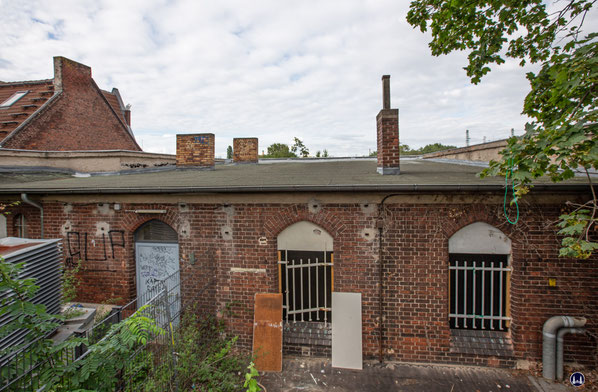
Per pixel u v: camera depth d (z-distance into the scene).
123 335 3.59
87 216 7.55
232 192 6.71
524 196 5.91
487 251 6.33
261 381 5.96
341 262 6.61
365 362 6.49
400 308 6.47
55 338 5.60
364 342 6.57
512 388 5.68
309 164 14.87
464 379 5.93
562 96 4.83
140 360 4.48
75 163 11.88
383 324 6.53
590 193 5.67
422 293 6.40
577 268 5.93
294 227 6.90
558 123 4.26
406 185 5.93
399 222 6.39
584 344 5.96
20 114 14.88
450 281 6.58
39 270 5.33
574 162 4.07
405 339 6.47
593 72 4.09
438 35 7.50
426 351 6.42
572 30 5.82
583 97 4.43
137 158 13.41
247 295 6.98
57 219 7.67
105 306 7.45
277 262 6.95
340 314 6.50
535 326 6.09
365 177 7.54
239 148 17.28
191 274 7.12
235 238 6.98
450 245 6.43
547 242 5.97
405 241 6.40
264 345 6.39
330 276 6.91
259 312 6.60
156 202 7.25
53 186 7.52
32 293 3.56
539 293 6.05
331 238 6.81
